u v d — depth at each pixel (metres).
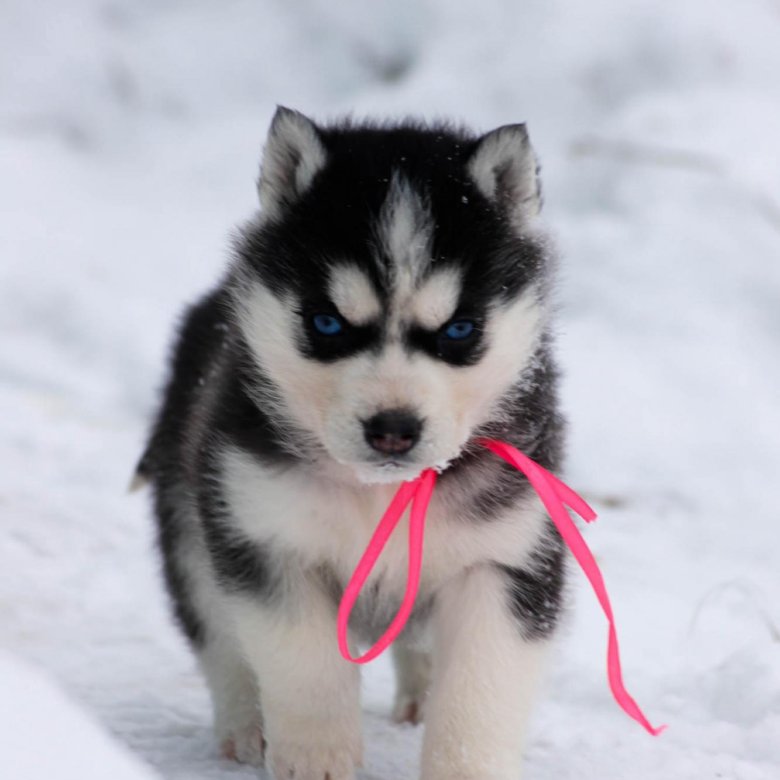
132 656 10.06
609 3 23.52
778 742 8.39
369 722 9.18
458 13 25.78
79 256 20.62
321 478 7.37
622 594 11.45
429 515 7.46
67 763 4.59
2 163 24.23
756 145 20.16
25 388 17.23
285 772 7.30
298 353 7.24
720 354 16.91
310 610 7.42
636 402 16.05
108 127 26.67
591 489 14.62
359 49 26.89
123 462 14.75
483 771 7.16
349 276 7.06
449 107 23.08
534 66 23.03
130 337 18.33
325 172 7.50
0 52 27.80
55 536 12.43
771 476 14.91
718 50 22.45
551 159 21.05
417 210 7.14
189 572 8.66
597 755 8.31
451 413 7.01
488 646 7.39
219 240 21.83
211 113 27.00
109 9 28.55
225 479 7.54
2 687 5.02
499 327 7.32
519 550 7.50
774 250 18.48
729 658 9.45
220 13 28.41
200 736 8.53
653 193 19.67
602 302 17.89
